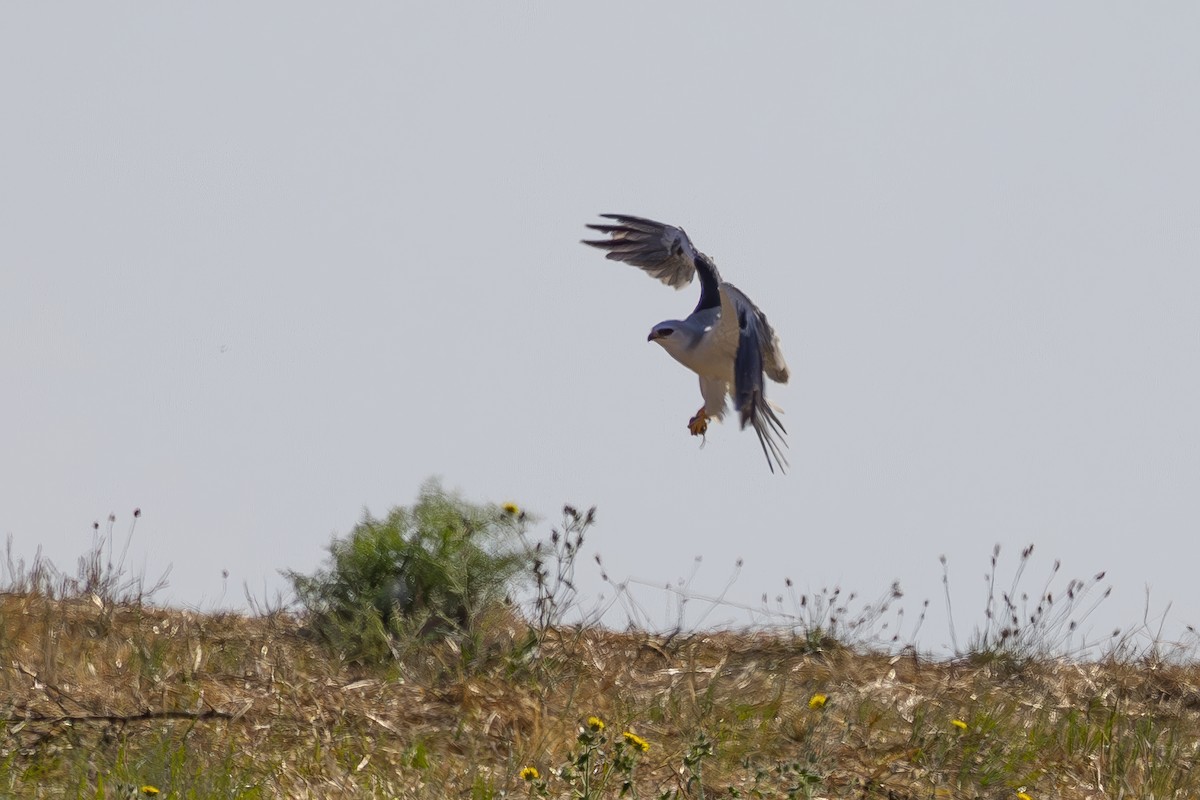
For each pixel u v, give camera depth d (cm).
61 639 2512
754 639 2991
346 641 2670
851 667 2792
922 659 2983
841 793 2069
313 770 1970
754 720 2348
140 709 2147
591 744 1855
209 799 1808
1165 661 3045
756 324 2795
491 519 2883
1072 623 3019
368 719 2202
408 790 1928
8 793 1800
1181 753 2381
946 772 2206
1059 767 2273
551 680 2480
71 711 2123
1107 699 2731
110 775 1858
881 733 2362
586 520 2669
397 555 2794
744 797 1995
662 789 2012
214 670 2419
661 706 2397
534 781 1973
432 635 2709
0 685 2223
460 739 2161
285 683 2328
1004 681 2817
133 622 2784
